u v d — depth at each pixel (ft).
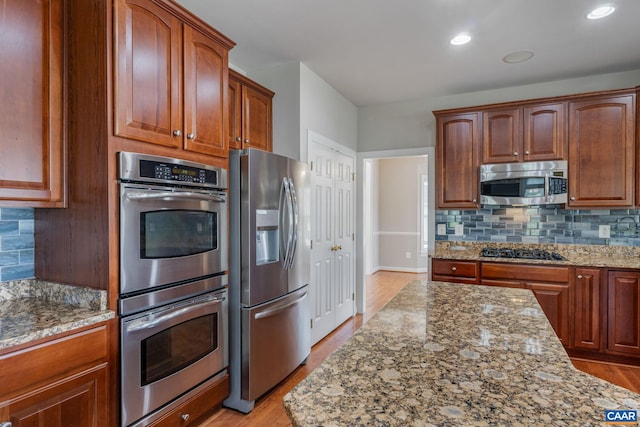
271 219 8.00
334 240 12.41
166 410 5.88
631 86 10.61
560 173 10.28
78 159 5.34
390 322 4.34
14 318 4.77
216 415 7.30
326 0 7.07
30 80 5.03
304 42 8.87
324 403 2.48
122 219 5.18
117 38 5.16
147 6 5.61
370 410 2.38
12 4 4.83
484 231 12.28
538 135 10.59
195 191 6.40
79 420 4.70
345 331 12.29
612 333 9.29
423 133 13.29
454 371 2.99
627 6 7.21
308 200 9.55
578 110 10.19
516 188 10.74
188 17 6.26
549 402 2.48
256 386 7.52
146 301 5.51
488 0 7.05
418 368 3.05
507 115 10.94
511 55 9.56
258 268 7.56
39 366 4.29
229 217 7.52
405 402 2.49
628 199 9.74
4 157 4.77
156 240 5.68
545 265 9.83
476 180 11.34
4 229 5.68
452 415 2.32
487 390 2.66
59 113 5.34
